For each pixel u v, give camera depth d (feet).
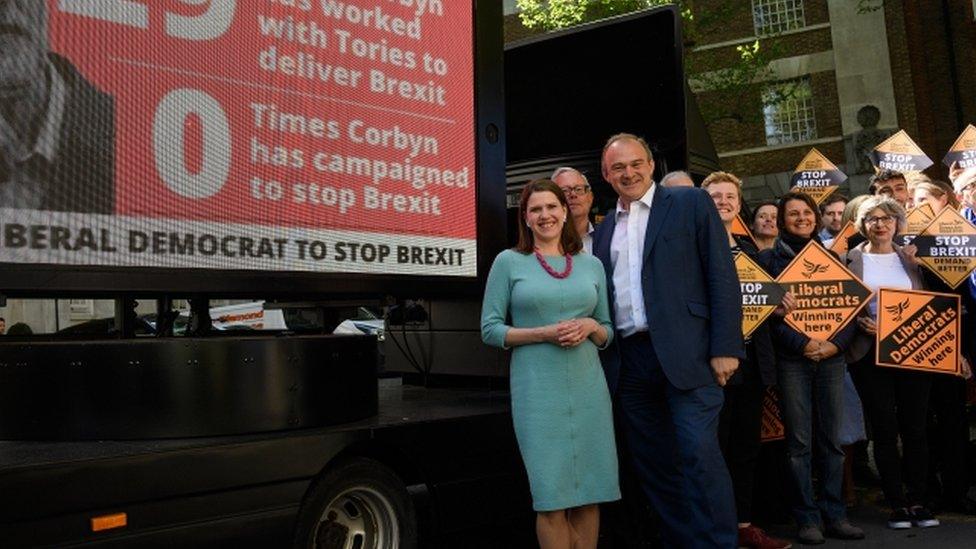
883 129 66.39
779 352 16.60
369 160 13.38
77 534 9.36
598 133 21.56
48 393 10.81
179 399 10.89
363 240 13.21
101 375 10.80
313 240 12.66
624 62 21.20
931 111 67.31
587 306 12.53
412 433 12.44
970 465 20.48
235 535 10.53
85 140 10.79
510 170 22.59
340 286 12.89
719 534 12.39
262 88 12.28
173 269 11.39
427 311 18.60
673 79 20.42
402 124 13.84
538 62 22.40
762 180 69.21
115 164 11.01
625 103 21.20
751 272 15.79
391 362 19.61
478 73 15.05
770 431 17.76
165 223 11.35
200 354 11.03
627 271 13.60
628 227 13.66
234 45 12.04
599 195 21.12
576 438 12.14
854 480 22.70
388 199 13.57
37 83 10.49
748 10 69.87
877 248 18.34
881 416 17.48
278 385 11.47
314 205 12.71
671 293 12.96
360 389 12.73
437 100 14.37
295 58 12.64
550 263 12.67
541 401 12.13
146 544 9.84
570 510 12.71
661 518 13.65
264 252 12.18
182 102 11.55
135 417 10.76
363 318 31.40
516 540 16.72
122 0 11.12
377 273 13.34
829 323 16.33
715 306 12.85
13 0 10.34
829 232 23.35
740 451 16.01
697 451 12.53
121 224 11.03
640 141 13.76
